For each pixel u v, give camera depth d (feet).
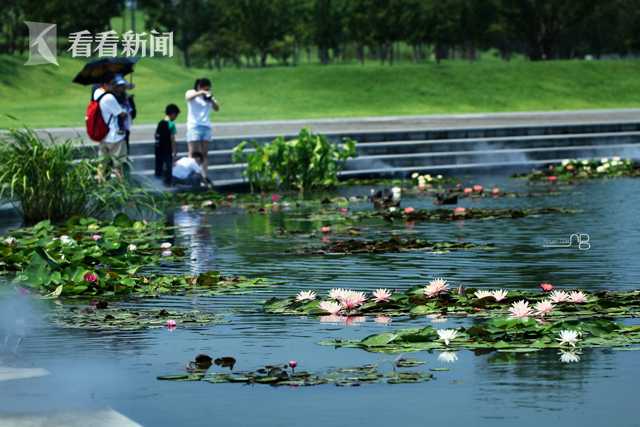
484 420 24.12
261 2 393.29
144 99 182.60
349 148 94.63
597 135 127.34
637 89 200.64
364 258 50.78
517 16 319.68
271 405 25.52
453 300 37.81
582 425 23.71
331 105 179.32
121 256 49.42
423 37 365.20
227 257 51.62
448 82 193.06
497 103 187.93
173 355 30.89
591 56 405.18
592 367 28.63
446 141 115.55
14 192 67.00
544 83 198.08
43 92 243.40
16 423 24.06
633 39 361.71
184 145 99.25
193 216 70.74
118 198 68.59
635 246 53.57
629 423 23.80
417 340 31.86
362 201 80.69
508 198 80.84
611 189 87.51
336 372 28.43
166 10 393.70
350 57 510.58
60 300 40.45
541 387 26.71
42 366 29.60
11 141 73.56
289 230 62.44
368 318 36.11
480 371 28.37
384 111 175.52
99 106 74.95
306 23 391.24
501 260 49.47
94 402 25.85
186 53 399.44
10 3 292.20
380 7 366.84
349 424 23.97
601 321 32.86
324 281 44.29
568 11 315.58
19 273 44.09
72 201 67.56
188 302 39.65
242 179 97.09
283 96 182.70
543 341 31.24
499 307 37.19
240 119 150.00
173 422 24.32
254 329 34.45
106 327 35.01
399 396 26.09
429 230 61.67
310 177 91.56
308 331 34.01
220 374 28.27
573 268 46.85
